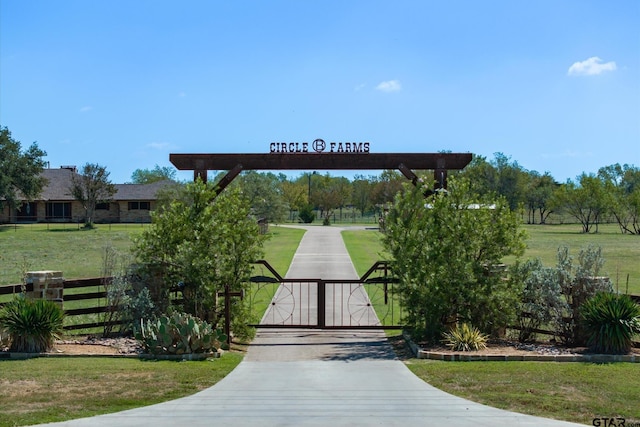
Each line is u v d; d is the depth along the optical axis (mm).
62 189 76625
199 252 13477
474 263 13258
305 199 96062
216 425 7414
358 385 9664
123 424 7426
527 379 9922
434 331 13250
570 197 74562
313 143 15953
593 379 9867
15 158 65500
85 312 13391
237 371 10719
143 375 10102
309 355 12430
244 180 59438
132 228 64625
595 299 12086
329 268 29672
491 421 7645
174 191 50688
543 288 12898
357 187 105375
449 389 9359
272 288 23031
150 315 13352
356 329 14922
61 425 7387
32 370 10289
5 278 25031
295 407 8305
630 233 68812
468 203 13734
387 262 14289
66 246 42844
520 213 13672
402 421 7633
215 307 13742
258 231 14828
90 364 10867
